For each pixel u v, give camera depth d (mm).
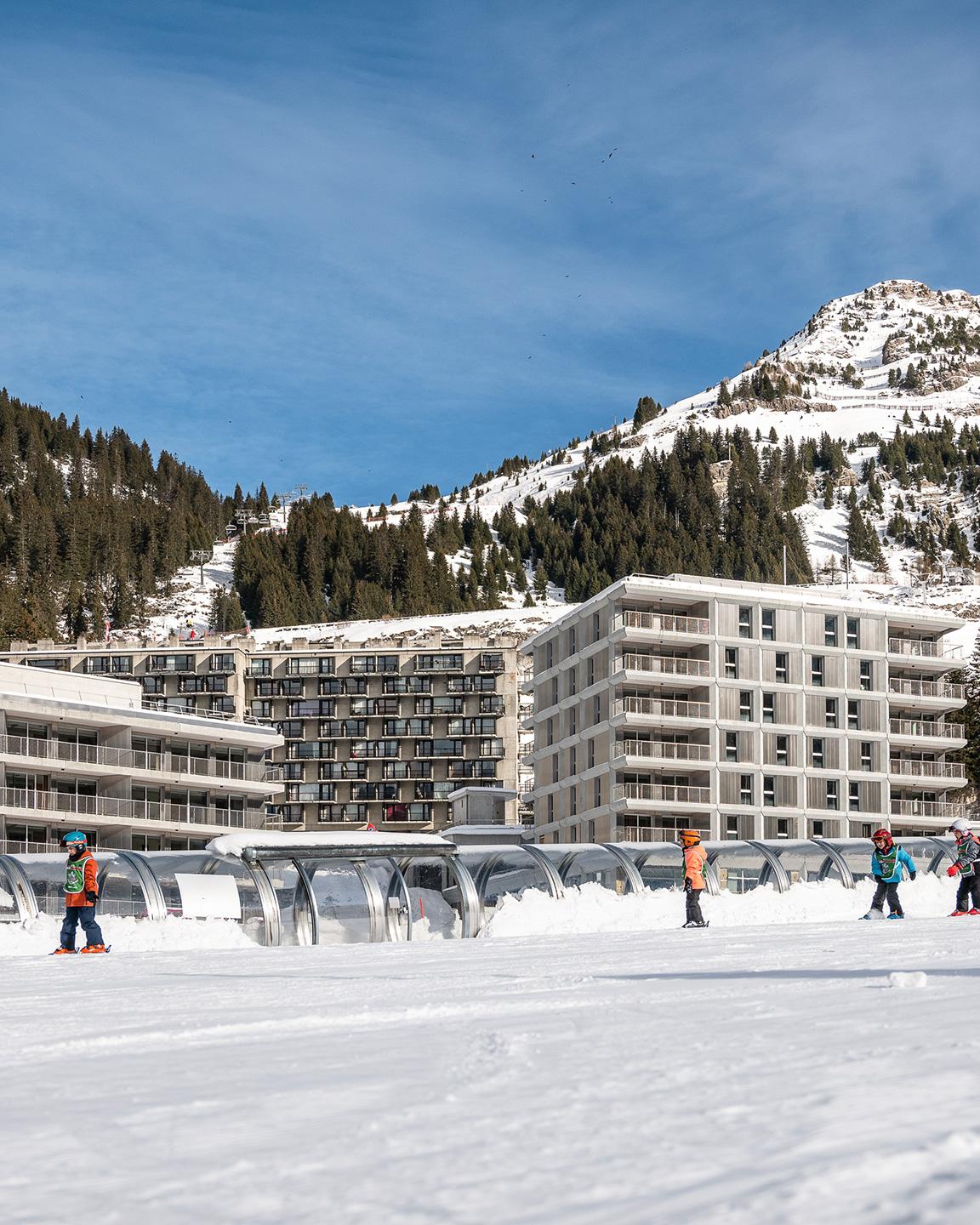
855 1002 8422
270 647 171875
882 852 29469
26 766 86250
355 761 156875
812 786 100000
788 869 49875
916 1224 2867
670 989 10820
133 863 39219
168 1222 3330
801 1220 2984
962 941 17062
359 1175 3797
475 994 11148
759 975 12055
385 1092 5363
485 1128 4434
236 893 38906
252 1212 3412
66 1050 7980
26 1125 4879
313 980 14242
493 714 156000
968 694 109500
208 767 96562
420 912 41094
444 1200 3455
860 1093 4539
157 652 158875
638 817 95688
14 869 38875
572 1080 5461
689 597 100125
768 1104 4520
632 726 96250
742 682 99062
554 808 106000
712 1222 3033
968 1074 4754
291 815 156250
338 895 42219
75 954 25453
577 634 105812
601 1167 3723
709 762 96500
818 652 102750
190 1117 4934
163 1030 8742
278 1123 4719
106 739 92250
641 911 40469
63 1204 3572
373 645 169125
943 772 104375
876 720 103625
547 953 18609
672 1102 4750
